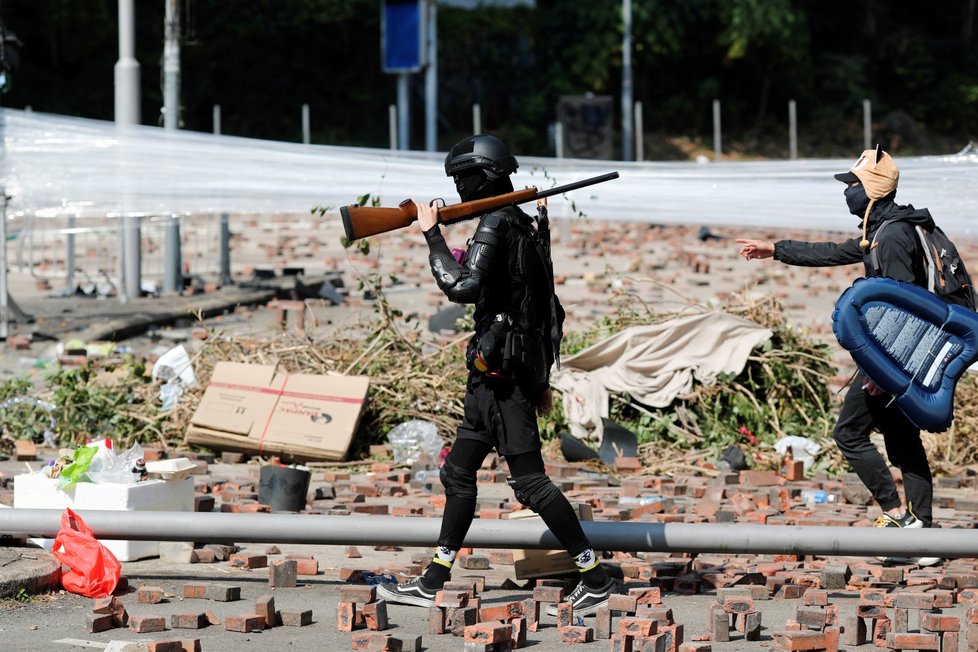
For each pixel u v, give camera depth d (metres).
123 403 28.20
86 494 17.48
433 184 32.00
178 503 18.41
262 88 125.00
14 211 37.59
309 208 32.84
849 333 16.42
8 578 15.31
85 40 116.00
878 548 15.89
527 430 15.10
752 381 28.64
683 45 130.75
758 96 137.12
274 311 43.84
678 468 25.64
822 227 29.22
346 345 29.66
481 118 127.62
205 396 26.22
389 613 15.47
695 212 29.89
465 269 14.55
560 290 52.91
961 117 139.62
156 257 61.94
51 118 37.59
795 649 13.58
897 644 13.86
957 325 16.42
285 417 25.78
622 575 17.45
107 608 14.48
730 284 55.62
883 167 17.56
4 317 38.38
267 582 16.89
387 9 95.00
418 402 27.69
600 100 87.94
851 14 144.12
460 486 15.53
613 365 28.92
